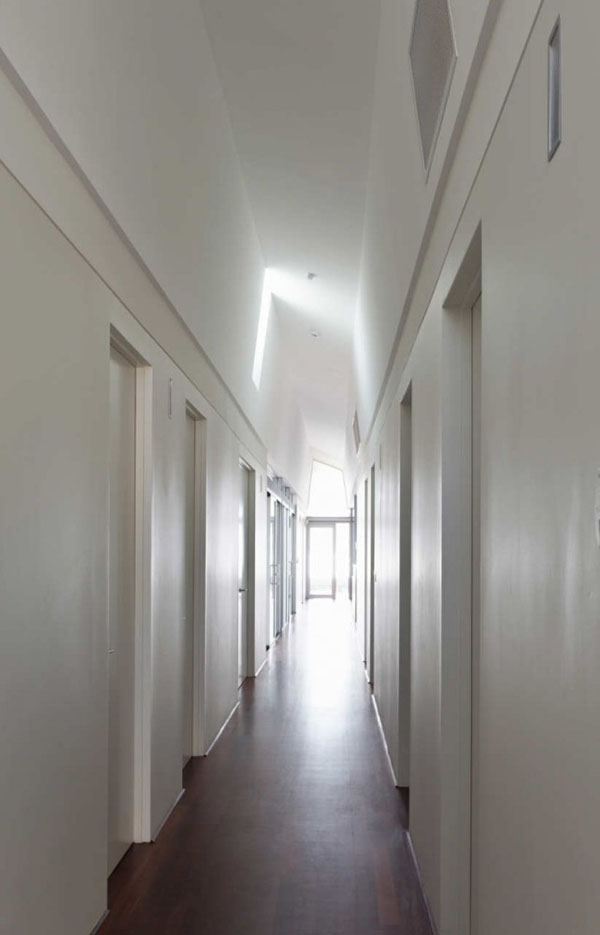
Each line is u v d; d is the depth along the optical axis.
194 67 3.70
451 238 2.40
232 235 5.37
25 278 1.98
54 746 2.20
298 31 3.60
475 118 1.98
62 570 2.27
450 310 2.66
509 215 1.60
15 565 1.92
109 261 2.75
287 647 10.73
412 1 2.49
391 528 5.05
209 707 5.22
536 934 1.36
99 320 2.64
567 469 1.21
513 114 1.57
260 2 3.47
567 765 1.20
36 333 2.06
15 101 1.90
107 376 2.74
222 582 5.81
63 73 2.16
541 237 1.36
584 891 1.11
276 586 11.97
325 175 4.96
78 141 2.32
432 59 2.36
